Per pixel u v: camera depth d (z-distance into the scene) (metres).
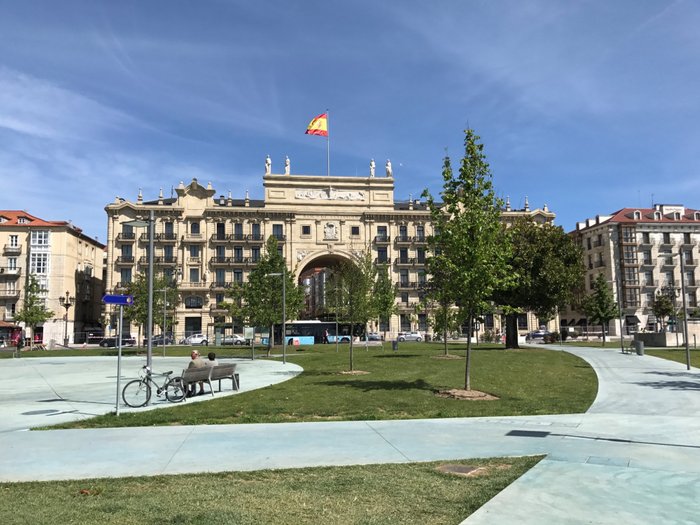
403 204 95.06
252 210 85.81
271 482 7.34
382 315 47.44
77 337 84.56
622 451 8.97
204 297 83.69
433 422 12.00
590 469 7.80
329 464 8.38
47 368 31.81
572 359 31.27
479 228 17.17
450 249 17.70
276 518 5.89
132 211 84.50
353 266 48.50
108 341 73.06
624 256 90.25
